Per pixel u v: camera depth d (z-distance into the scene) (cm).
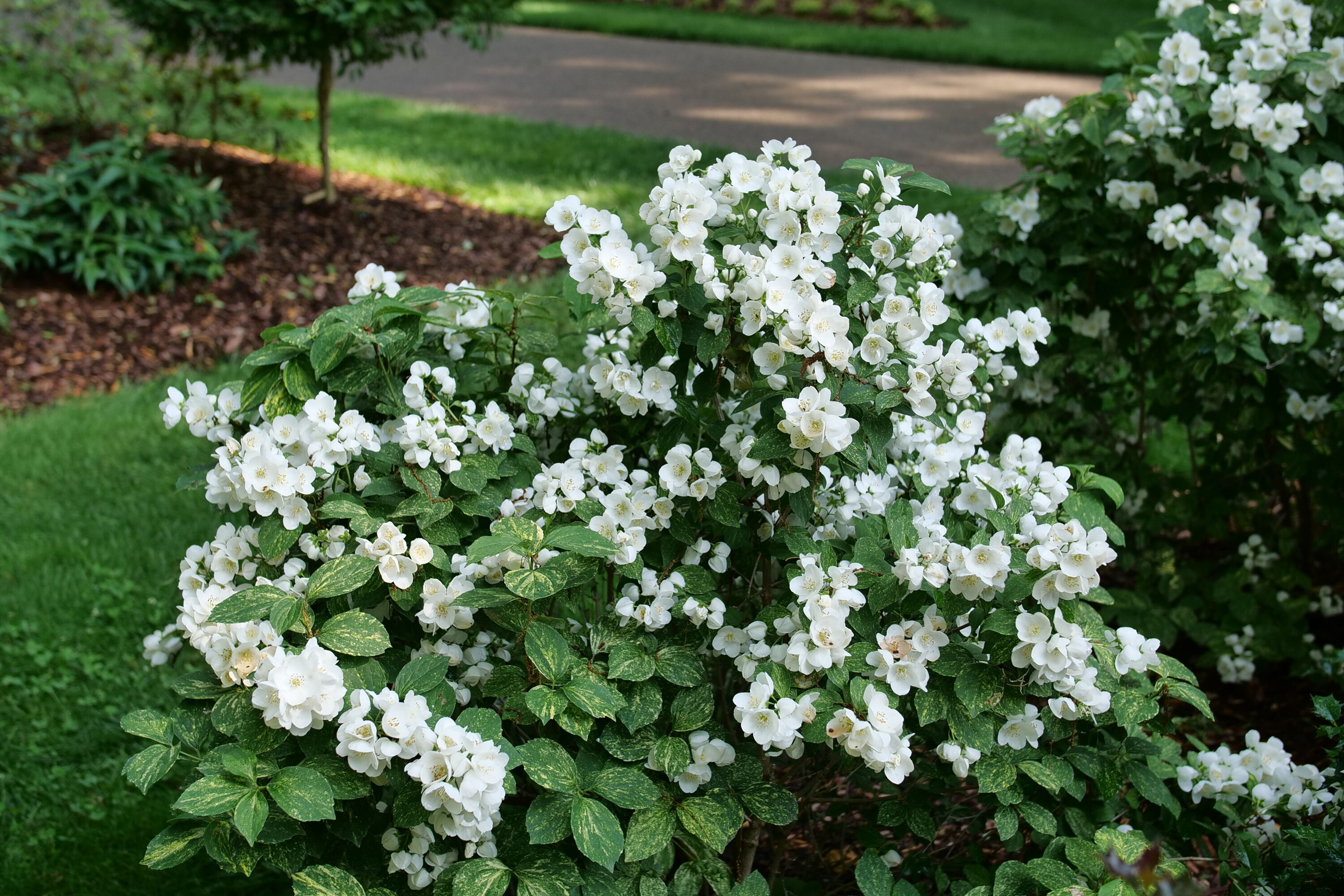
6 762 324
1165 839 246
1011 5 1900
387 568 208
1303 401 347
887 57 1563
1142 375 377
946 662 207
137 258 670
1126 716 214
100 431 513
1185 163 345
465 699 220
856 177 884
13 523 436
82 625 381
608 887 200
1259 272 318
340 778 190
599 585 271
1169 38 349
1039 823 215
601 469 233
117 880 285
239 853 188
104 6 863
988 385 255
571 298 251
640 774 199
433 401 233
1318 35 360
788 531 220
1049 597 199
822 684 219
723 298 209
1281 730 340
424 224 778
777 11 1930
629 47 1636
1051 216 357
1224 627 357
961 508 228
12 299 642
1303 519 389
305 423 217
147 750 193
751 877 211
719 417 248
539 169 909
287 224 760
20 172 760
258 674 189
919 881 260
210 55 771
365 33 692
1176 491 382
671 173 223
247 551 222
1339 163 341
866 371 222
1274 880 224
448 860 208
